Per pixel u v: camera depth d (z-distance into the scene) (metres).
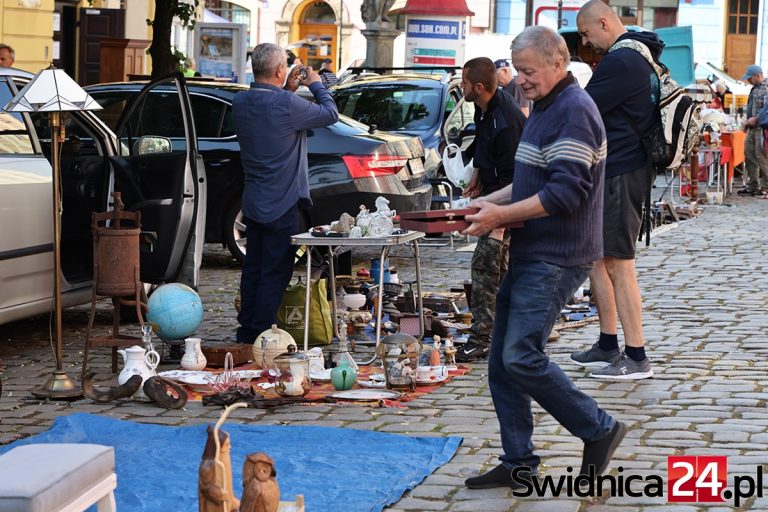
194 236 17.58
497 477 10.83
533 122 10.45
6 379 15.41
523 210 10.16
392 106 29.02
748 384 14.93
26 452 8.41
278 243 16.50
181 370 15.65
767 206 39.31
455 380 15.30
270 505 8.18
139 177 17.77
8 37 36.88
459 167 27.06
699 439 12.41
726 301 21.11
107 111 24.16
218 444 7.93
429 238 29.58
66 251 17.83
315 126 16.61
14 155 16.56
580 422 10.55
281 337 15.65
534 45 10.22
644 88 14.73
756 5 81.56
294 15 84.69
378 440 12.39
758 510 10.23
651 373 15.27
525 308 10.38
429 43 38.03
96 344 15.30
